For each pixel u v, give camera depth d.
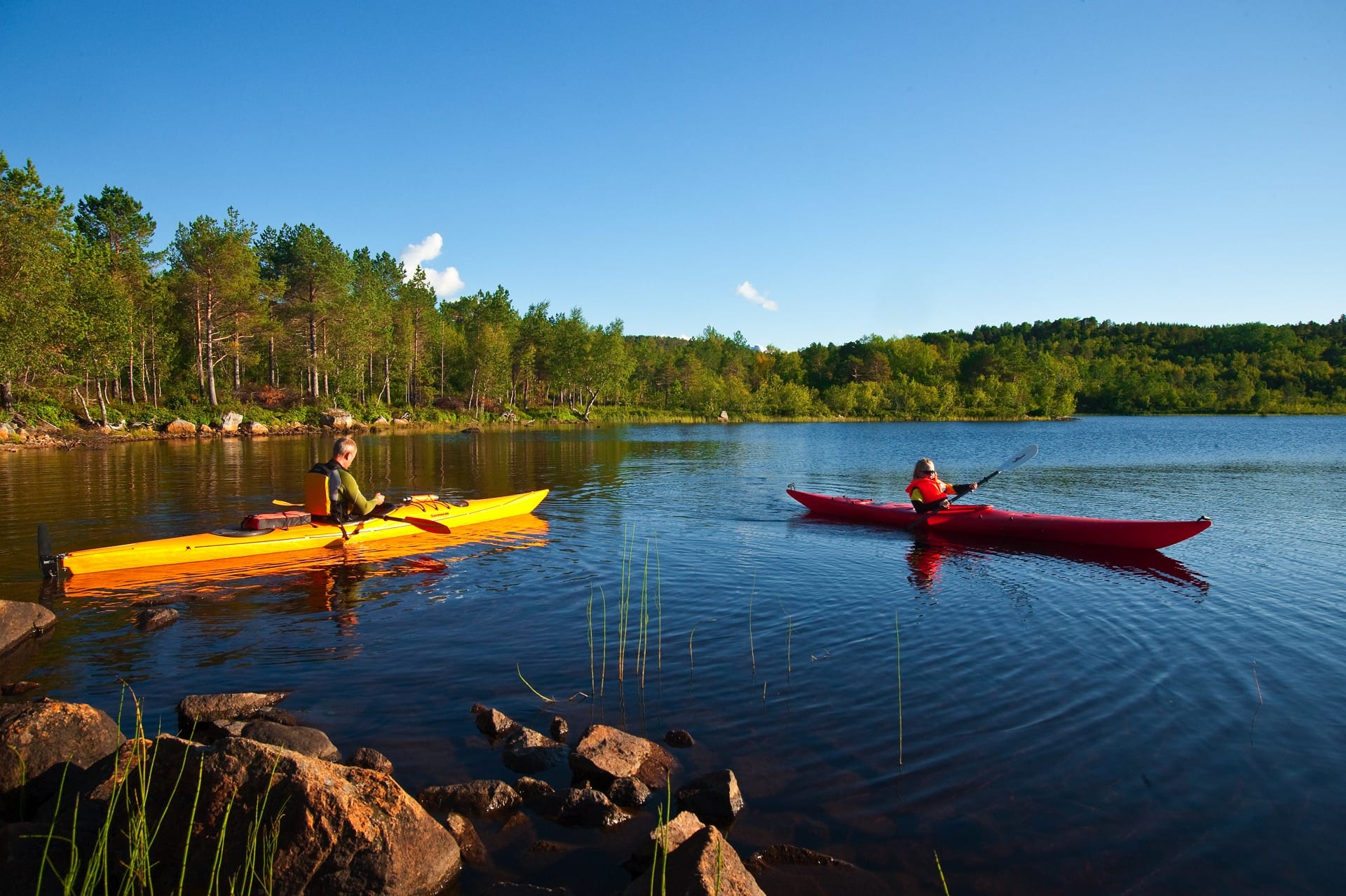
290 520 9.00
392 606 6.82
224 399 45.25
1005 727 4.37
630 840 3.30
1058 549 9.65
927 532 10.80
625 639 5.90
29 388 31.34
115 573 7.87
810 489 16.62
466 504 11.20
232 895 2.79
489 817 3.44
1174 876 3.06
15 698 4.69
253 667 5.27
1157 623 6.42
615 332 72.62
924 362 105.94
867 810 3.49
